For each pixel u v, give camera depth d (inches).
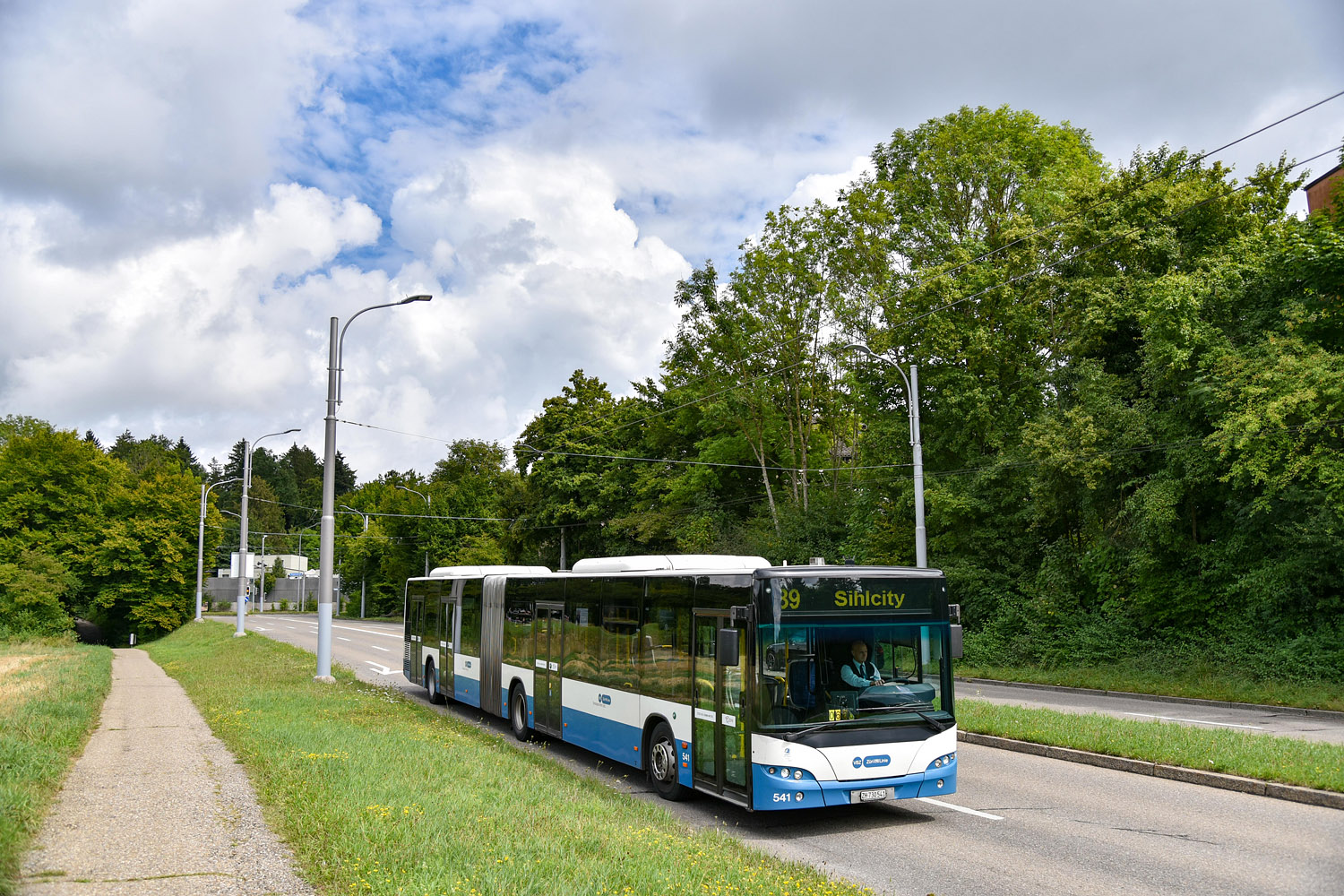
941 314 1122.0
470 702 740.0
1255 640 816.3
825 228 1396.4
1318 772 410.6
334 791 362.0
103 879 258.7
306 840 295.9
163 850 289.6
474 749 498.6
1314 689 724.7
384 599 3211.1
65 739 495.5
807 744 362.6
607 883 252.4
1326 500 714.8
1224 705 746.8
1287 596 784.3
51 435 2527.1
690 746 421.4
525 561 2278.5
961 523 1112.2
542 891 243.3
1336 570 765.9
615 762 556.1
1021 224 1107.9
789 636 372.8
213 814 338.6
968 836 360.5
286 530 5669.3
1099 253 1025.5
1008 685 961.5
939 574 401.1
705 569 420.2
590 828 318.3
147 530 2482.8
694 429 1752.0
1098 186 1025.5
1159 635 922.7
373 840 291.0
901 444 1186.6
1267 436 737.6
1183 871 305.4
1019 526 1091.9
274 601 4589.1
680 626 437.1
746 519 1633.9
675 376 1722.4
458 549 2802.7
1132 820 376.8
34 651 1590.8
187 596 2541.8
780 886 258.2
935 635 394.3
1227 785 430.0
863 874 311.9
